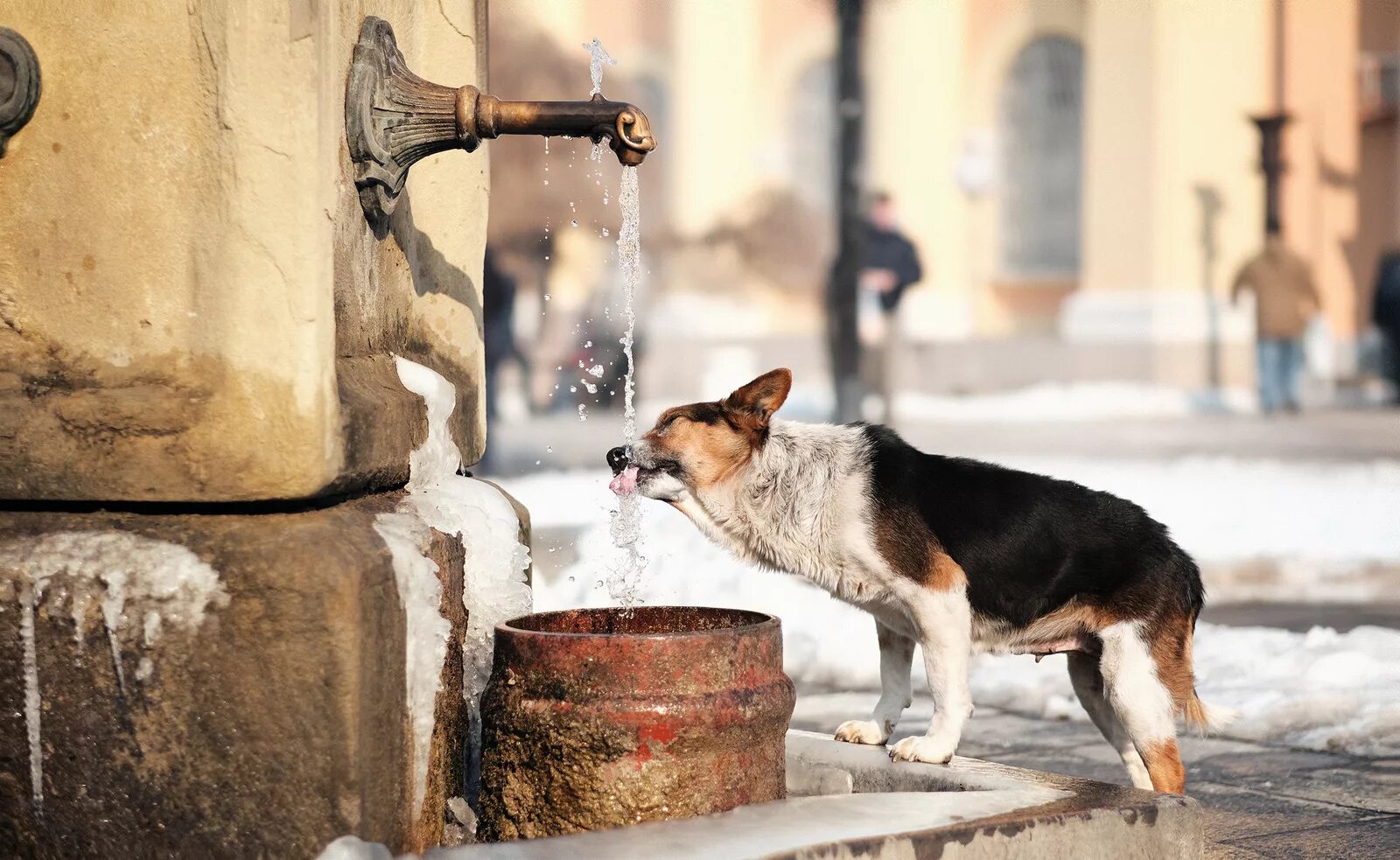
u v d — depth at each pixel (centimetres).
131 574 373
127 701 373
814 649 860
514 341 2814
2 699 378
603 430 2509
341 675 366
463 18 524
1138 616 513
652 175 3812
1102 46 3381
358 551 380
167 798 374
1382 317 3008
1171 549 525
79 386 392
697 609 469
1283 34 3322
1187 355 3272
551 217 2966
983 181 3578
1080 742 678
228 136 384
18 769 379
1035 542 520
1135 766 550
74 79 395
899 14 3609
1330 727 676
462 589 447
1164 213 3334
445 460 481
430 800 417
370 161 432
